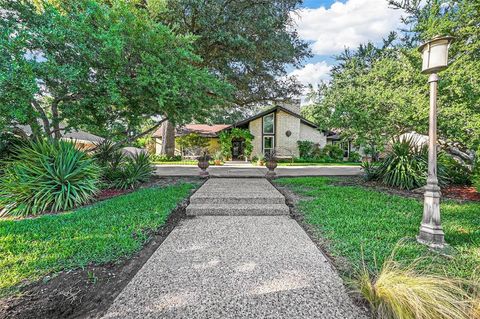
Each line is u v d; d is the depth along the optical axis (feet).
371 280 7.36
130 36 17.24
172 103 19.94
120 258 9.04
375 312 6.10
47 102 20.44
